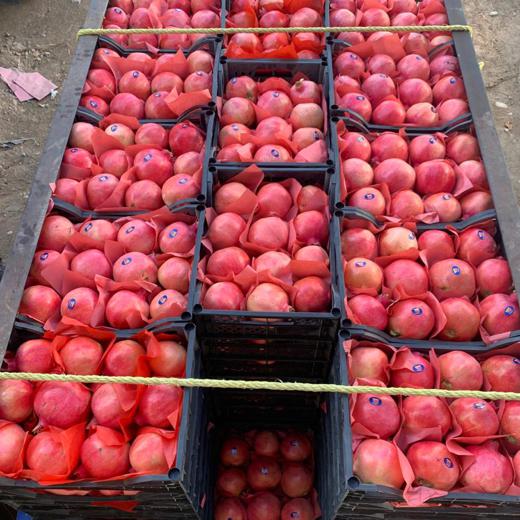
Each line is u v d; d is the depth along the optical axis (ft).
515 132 8.13
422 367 3.79
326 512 4.14
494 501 3.35
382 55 5.68
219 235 4.42
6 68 8.88
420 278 4.17
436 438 3.57
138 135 5.21
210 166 4.74
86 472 3.58
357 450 3.50
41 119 8.34
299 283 4.14
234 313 3.93
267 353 4.33
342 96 5.41
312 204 4.69
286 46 5.59
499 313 4.03
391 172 4.76
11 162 7.87
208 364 4.45
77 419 3.68
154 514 4.06
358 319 3.98
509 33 9.39
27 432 3.67
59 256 4.32
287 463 4.68
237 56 5.66
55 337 3.94
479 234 4.42
